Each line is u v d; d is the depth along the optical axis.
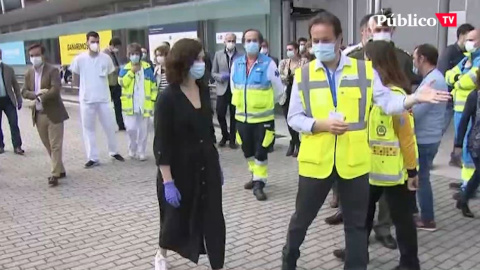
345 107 3.26
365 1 10.62
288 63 8.02
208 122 3.67
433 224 4.78
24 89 6.86
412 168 3.63
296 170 7.25
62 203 6.11
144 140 8.26
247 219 5.27
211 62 10.28
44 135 6.91
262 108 5.84
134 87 8.06
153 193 6.38
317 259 4.24
